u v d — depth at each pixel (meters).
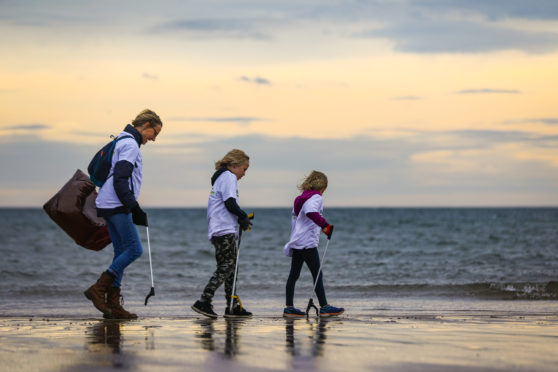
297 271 11.11
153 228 79.69
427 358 6.09
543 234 58.94
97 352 6.36
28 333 7.93
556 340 7.43
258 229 76.88
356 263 30.59
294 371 5.38
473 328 8.78
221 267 10.47
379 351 6.52
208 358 6.01
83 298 16.17
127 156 9.57
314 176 11.17
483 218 121.06
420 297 16.56
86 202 9.97
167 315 11.60
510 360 5.98
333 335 7.86
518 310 12.75
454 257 33.91
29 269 26.27
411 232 67.12
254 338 7.50
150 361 5.84
